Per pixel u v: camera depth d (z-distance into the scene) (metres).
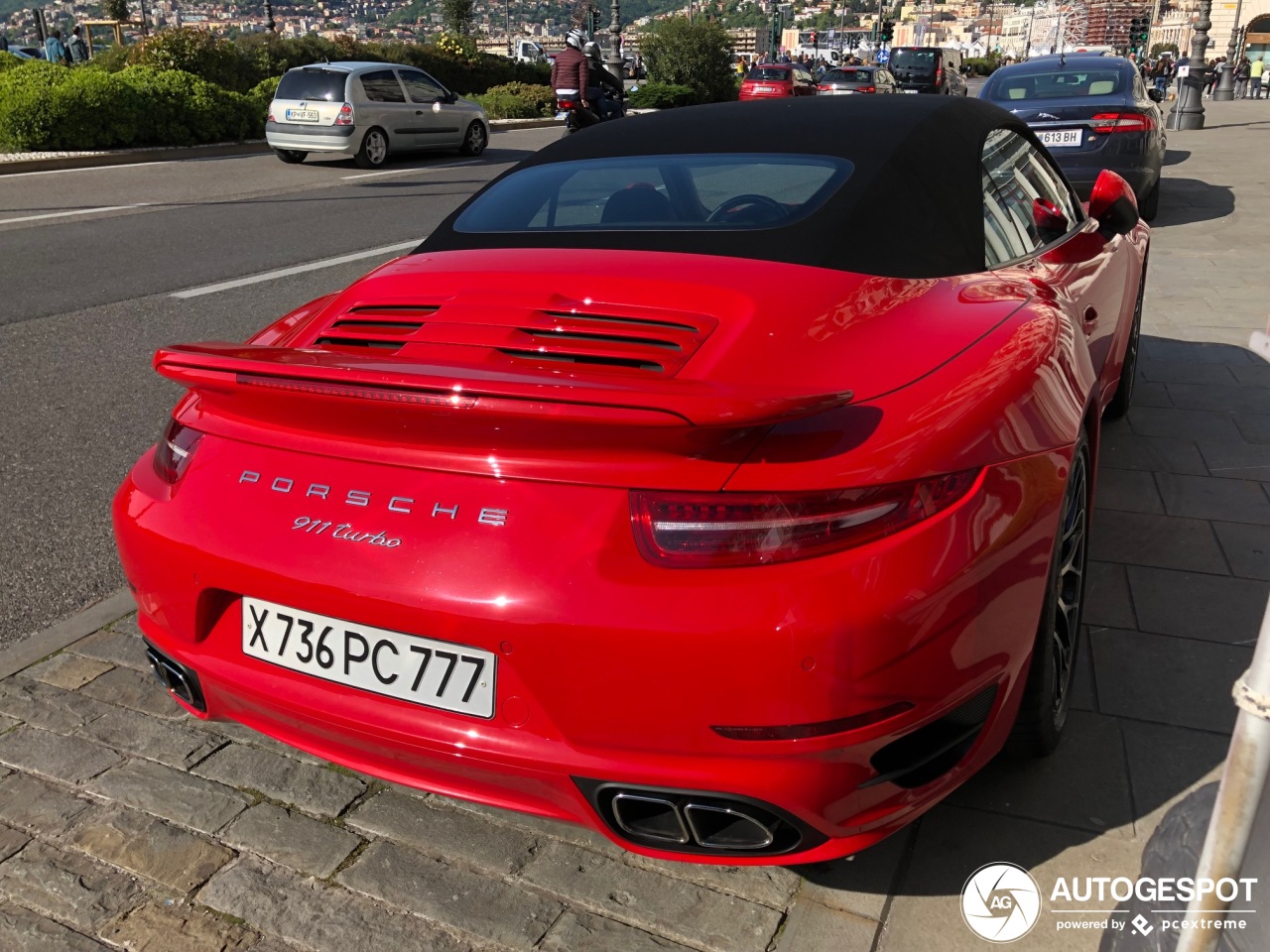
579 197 2.79
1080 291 3.12
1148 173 9.58
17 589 3.60
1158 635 3.06
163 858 2.30
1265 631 1.28
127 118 18.47
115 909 2.17
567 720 1.80
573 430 1.75
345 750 2.06
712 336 2.05
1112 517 3.89
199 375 2.04
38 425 5.22
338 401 1.87
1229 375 5.58
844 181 2.60
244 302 7.67
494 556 1.80
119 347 6.57
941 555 1.78
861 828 1.87
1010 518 1.93
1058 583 2.20
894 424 1.86
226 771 2.59
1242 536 3.70
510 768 1.85
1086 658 2.94
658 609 1.72
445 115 18.28
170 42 23.88
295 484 2.02
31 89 17.59
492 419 1.77
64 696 2.91
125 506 2.25
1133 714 2.68
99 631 3.27
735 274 2.28
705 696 1.73
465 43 34.25
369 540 1.90
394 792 2.50
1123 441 4.66
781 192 2.60
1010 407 2.04
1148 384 5.47
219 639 2.14
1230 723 2.63
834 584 1.71
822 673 1.70
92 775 2.58
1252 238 9.55
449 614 1.81
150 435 5.08
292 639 2.02
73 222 11.17
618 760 1.80
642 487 1.76
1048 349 2.28
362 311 2.41
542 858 2.28
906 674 1.77
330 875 2.24
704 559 1.73
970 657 1.87
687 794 1.79
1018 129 3.44
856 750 1.77
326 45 29.12
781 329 2.08
